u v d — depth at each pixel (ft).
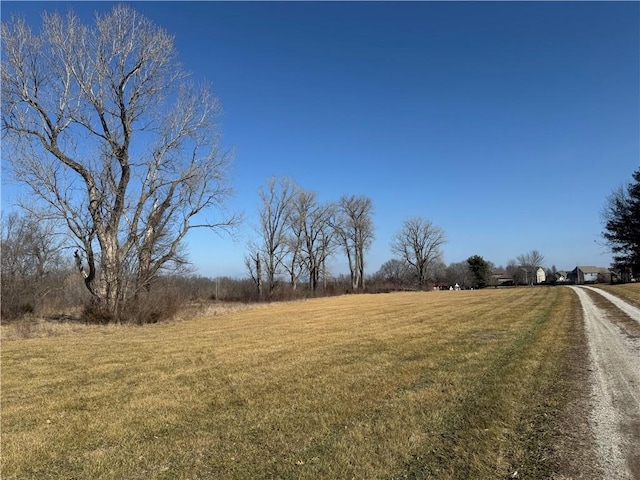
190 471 15.10
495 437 17.17
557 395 23.20
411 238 334.65
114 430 19.69
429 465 14.89
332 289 251.19
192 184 92.07
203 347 45.55
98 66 77.56
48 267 98.17
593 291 131.34
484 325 55.77
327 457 15.72
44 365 36.94
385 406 21.50
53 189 76.54
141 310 80.33
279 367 32.91
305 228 248.52
